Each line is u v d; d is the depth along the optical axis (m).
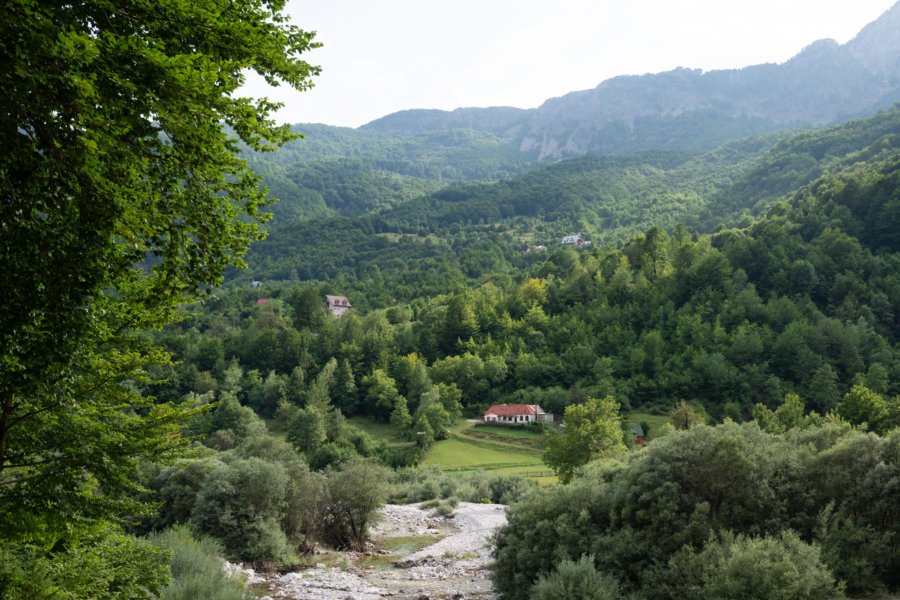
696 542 20.50
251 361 125.31
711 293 126.06
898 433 22.39
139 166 6.11
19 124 5.38
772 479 22.45
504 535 25.81
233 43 6.14
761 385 101.81
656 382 106.94
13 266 5.21
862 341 104.38
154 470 33.19
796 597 16.36
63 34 4.91
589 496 24.28
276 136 6.61
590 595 18.97
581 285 149.12
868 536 19.73
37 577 7.36
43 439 7.57
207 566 22.77
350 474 38.41
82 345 6.38
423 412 97.69
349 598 24.66
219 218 6.67
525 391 113.06
